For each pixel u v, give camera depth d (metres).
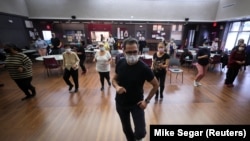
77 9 9.11
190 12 9.32
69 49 3.36
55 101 3.21
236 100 3.27
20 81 3.06
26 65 3.01
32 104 3.08
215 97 3.42
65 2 8.82
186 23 10.05
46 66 4.93
